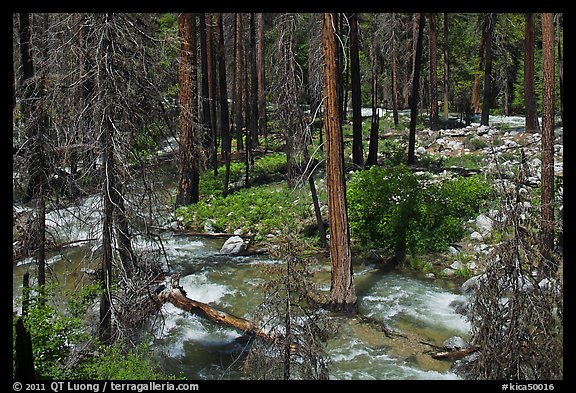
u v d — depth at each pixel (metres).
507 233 7.73
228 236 18.16
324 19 11.90
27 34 11.14
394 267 15.02
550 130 12.58
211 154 26.39
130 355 8.69
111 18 8.80
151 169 9.80
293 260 7.64
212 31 27.20
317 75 13.98
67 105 9.27
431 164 23.97
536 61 33.66
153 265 10.63
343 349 10.59
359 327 11.51
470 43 39.81
